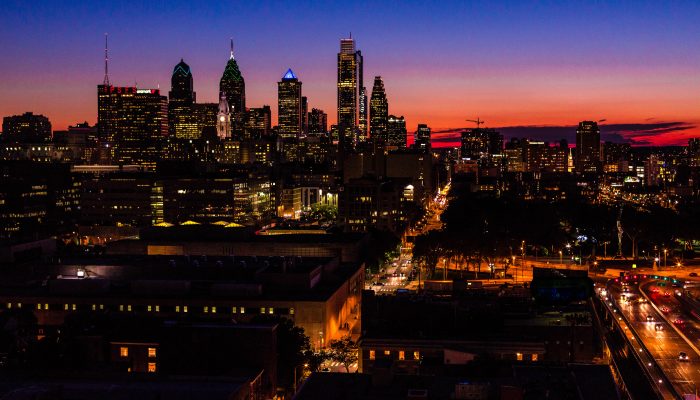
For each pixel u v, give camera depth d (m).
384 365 144.88
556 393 139.00
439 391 139.50
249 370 183.25
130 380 163.75
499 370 162.12
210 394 151.88
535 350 198.00
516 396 128.50
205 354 187.75
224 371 182.62
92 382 162.12
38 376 167.50
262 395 182.12
